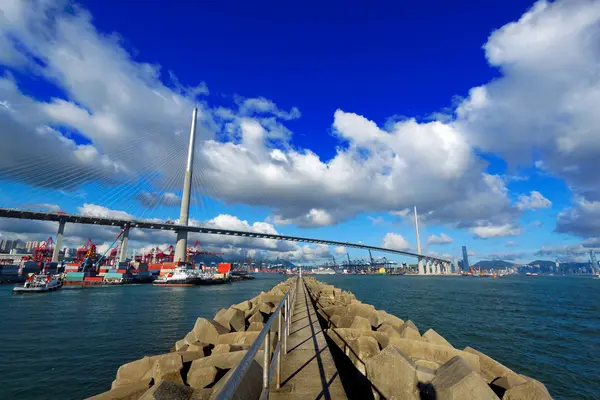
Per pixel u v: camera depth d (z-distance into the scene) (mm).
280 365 5551
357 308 17156
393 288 80125
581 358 18172
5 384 14062
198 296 59344
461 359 5469
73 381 14422
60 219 107000
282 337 6762
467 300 49406
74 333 24438
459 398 4621
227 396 1880
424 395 5160
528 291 72438
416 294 60500
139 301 49781
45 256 124000
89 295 61594
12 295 61250
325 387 5180
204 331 12148
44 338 22734
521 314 34438
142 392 8484
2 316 33312
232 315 14344
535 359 17891
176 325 27938
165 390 4973
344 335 10195
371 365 5832
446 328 25969
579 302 48062
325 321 15516
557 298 54531
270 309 18953
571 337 23328
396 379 5414
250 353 2750
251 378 4941
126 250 112812
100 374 15273
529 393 6891
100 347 20141
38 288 67938
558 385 14352
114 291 73250
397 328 12594
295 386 5215
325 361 6539
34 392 13297
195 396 5066
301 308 15109
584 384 14453
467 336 23203
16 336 23422
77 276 96438
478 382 4629
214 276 111125
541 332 24906
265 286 96125
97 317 32688
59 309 39406
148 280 113188
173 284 95125
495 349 19844
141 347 20141
